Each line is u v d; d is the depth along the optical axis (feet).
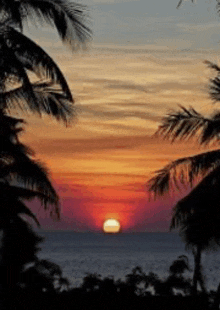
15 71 45.78
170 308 51.98
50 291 54.44
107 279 54.65
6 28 46.34
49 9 47.16
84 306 51.52
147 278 58.95
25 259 56.03
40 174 53.67
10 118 52.24
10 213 51.13
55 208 55.47
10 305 51.72
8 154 51.39
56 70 47.21
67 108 52.65
